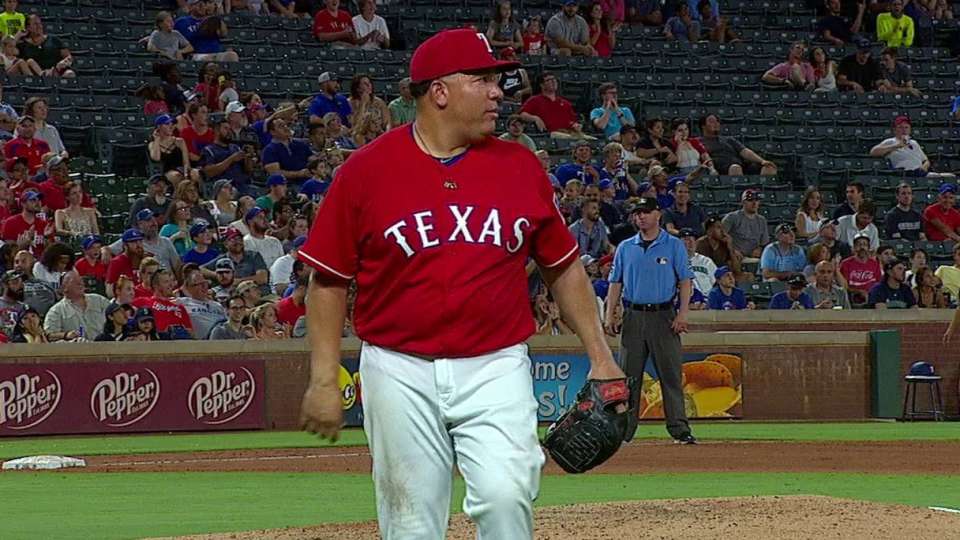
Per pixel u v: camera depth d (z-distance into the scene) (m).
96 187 31.23
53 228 28.41
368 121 34.00
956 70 45.53
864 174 39.06
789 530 12.10
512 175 7.19
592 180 32.88
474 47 7.10
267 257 28.72
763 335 29.56
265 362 26.53
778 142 40.16
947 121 42.75
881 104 42.62
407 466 7.12
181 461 20.59
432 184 7.08
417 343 7.08
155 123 33.44
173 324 26.23
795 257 32.38
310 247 7.19
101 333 26.05
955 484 17.16
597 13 42.06
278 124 32.75
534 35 41.34
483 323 7.07
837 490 16.48
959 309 27.73
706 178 36.66
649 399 28.34
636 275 21.86
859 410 30.09
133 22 37.88
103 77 35.59
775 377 29.62
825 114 41.81
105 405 25.31
